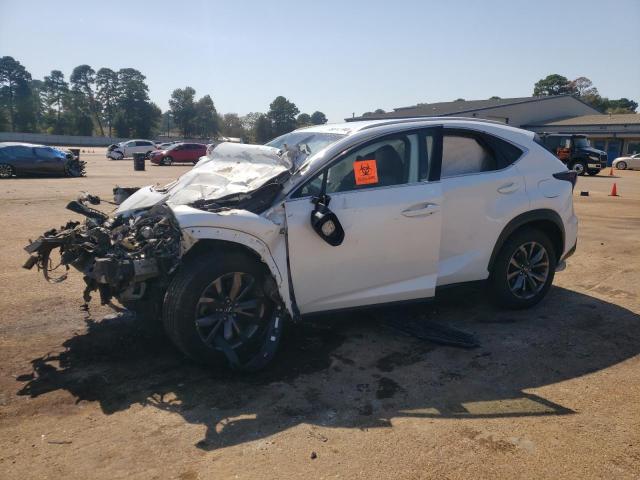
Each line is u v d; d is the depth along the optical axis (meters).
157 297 4.01
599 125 46.97
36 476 2.71
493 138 4.98
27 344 4.34
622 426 3.22
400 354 4.24
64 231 4.36
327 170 4.17
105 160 41.75
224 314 3.90
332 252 4.11
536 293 5.24
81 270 4.04
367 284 4.29
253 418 3.29
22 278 6.11
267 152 4.64
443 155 4.70
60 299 5.42
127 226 4.28
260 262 4.00
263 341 4.09
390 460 2.87
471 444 3.02
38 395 3.54
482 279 4.89
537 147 5.23
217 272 3.78
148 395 3.56
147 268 3.71
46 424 3.20
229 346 3.87
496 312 5.22
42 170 20.98
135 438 3.06
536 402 3.50
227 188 4.26
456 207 4.64
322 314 4.23
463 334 4.53
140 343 4.38
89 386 3.67
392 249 4.30
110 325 4.75
